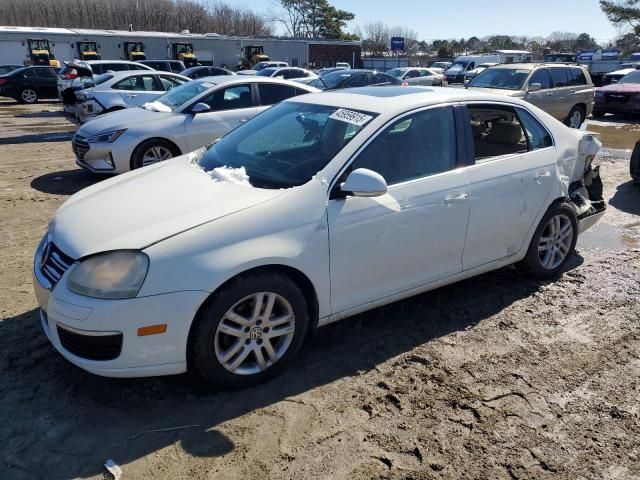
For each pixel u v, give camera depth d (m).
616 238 5.55
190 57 35.25
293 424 2.72
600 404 2.92
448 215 3.52
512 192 3.88
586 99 13.09
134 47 35.88
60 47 35.84
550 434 2.68
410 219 3.34
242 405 2.85
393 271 3.38
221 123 7.76
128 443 2.57
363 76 16.78
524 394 2.98
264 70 24.05
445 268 3.67
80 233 2.87
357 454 2.53
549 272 4.40
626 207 6.66
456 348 3.43
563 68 12.78
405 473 2.42
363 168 3.11
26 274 4.42
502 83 12.29
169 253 2.64
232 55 42.47
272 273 2.87
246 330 2.87
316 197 3.03
